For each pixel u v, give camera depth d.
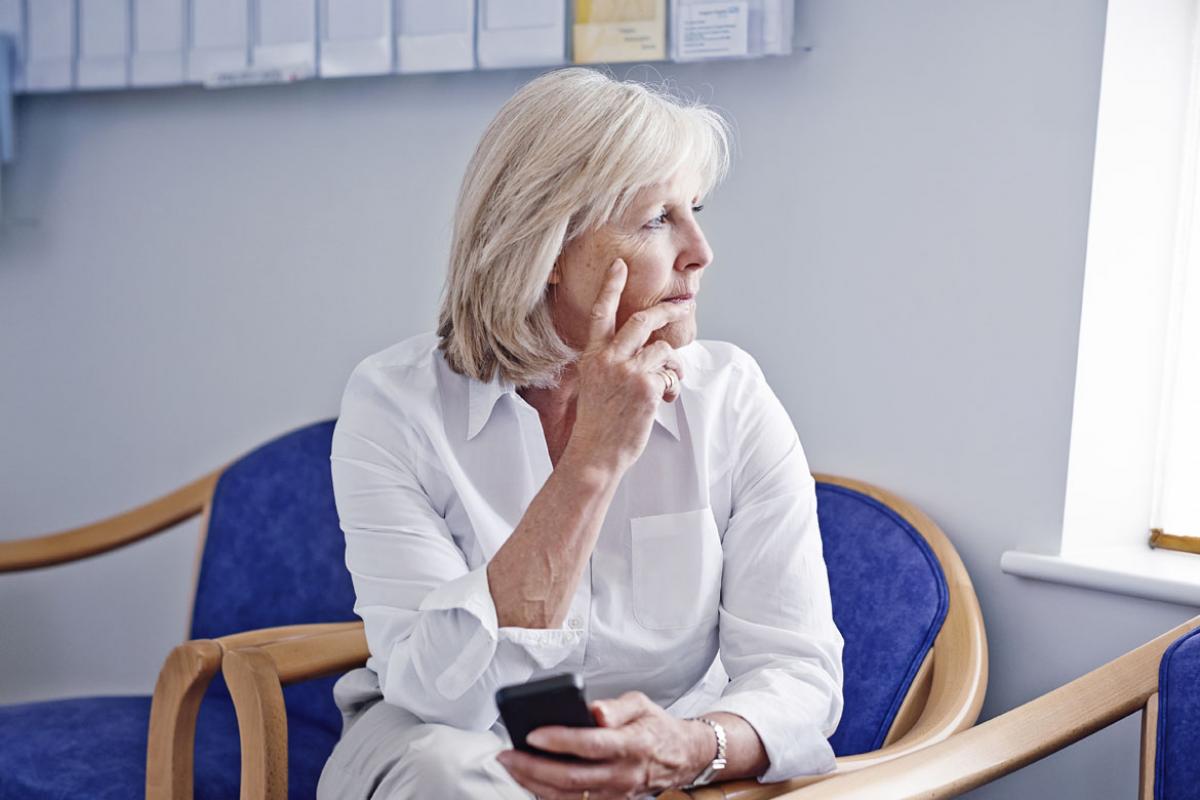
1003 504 1.55
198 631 1.83
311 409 2.09
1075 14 1.46
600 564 1.24
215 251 2.15
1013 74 1.51
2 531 2.39
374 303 2.02
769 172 1.69
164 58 2.06
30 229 2.30
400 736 1.11
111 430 2.28
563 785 0.93
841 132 1.63
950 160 1.56
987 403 1.55
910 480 1.62
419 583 1.18
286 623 1.81
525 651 1.07
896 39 1.58
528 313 1.20
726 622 1.23
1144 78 1.53
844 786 1.04
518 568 1.07
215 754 1.50
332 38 1.94
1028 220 1.51
